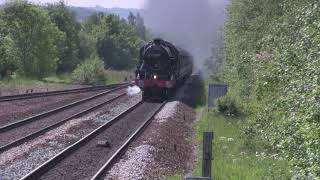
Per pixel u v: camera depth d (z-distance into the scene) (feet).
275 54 48.21
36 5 230.27
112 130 82.23
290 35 49.29
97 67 223.51
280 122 39.47
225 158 58.80
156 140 71.97
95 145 69.26
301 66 39.32
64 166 56.39
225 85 98.02
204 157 39.40
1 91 145.07
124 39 426.92
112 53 406.62
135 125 89.15
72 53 309.22
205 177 37.01
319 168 29.12
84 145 69.21
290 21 53.21
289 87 39.70
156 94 133.49
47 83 196.65
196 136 80.28
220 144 67.62
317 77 33.63
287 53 41.70
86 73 216.13
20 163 56.59
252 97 82.02
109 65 405.18
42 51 223.30
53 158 57.31
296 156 34.09
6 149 64.80
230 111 92.48
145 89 133.39
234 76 99.96
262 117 50.62
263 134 45.98
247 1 100.58
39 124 86.48
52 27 231.91
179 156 65.16
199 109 118.52
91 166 57.00
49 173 53.11
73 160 59.52
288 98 38.40
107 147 68.59
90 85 206.49
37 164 56.70
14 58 216.54
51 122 89.51
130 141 71.72
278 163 50.80
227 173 50.72
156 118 97.35
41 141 70.38
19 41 218.38
